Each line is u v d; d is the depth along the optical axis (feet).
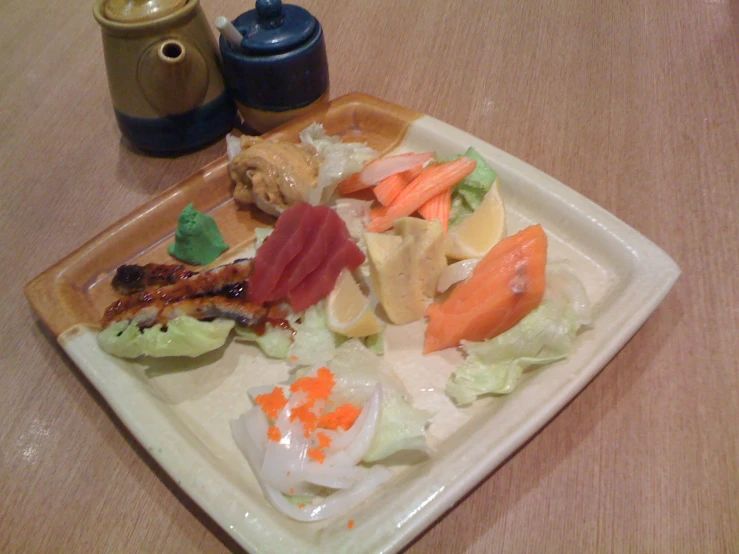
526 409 0.96
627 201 1.25
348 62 1.58
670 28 1.58
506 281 1.03
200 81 1.29
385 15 1.69
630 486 0.95
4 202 1.35
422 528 0.88
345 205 1.28
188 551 0.93
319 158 1.26
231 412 1.04
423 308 1.12
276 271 1.06
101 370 1.04
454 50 1.58
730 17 1.59
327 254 1.10
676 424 0.99
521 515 0.94
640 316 1.04
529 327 1.02
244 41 1.27
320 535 0.90
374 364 1.06
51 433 1.04
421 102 1.47
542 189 1.20
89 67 1.63
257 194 1.23
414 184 1.20
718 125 1.36
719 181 1.26
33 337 1.15
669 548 0.90
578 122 1.40
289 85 1.31
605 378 1.04
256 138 1.30
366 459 0.97
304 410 0.98
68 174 1.40
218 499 0.91
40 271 1.23
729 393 1.02
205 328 1.05
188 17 1.23
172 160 1.41
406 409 0.98
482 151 1.27
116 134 1.47
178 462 0.94
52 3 1.84
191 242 1.18
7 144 1.46
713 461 0.96
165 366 1.09
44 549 0.94
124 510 0.97
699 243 1.18
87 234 1.29
